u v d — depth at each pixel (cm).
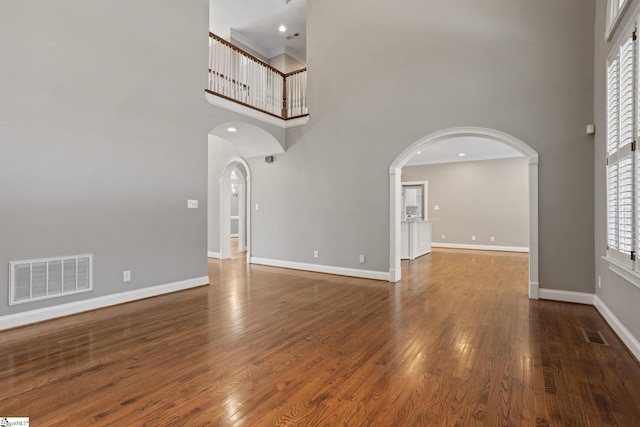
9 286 296
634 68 242
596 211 363
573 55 385
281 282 498
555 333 290
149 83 404
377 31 514
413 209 1074
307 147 588
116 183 373
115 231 373
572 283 385
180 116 438
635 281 239
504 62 421
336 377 213
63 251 331
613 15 297
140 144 396
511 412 175
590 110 376
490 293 430
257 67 569
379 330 298
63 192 331
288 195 615
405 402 185
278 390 198
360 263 531
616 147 283
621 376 213
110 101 368
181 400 187
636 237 242
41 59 315
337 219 554
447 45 457
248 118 533
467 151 841
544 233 397
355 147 534
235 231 1341
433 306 373
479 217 927
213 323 317
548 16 398
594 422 166
